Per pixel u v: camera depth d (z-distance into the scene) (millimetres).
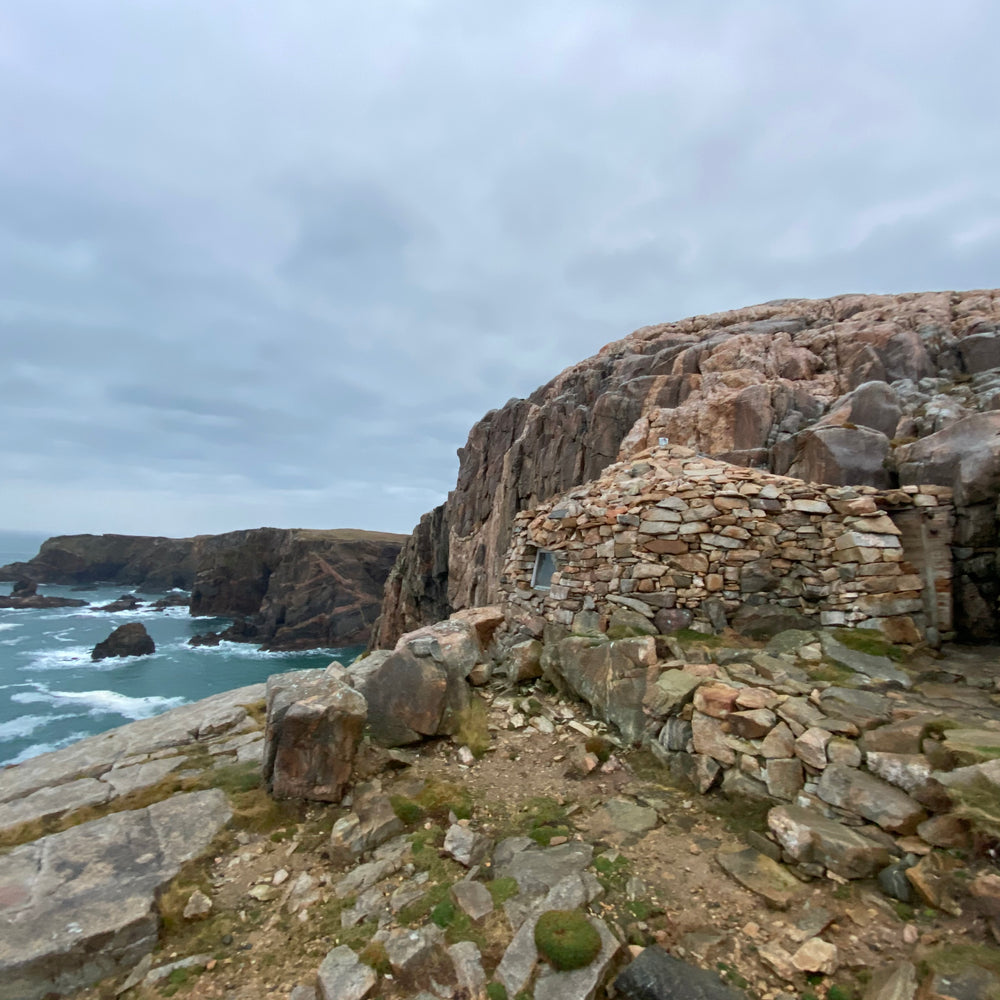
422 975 4035
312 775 6363
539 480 33969
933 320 18672
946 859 4223
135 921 4621
